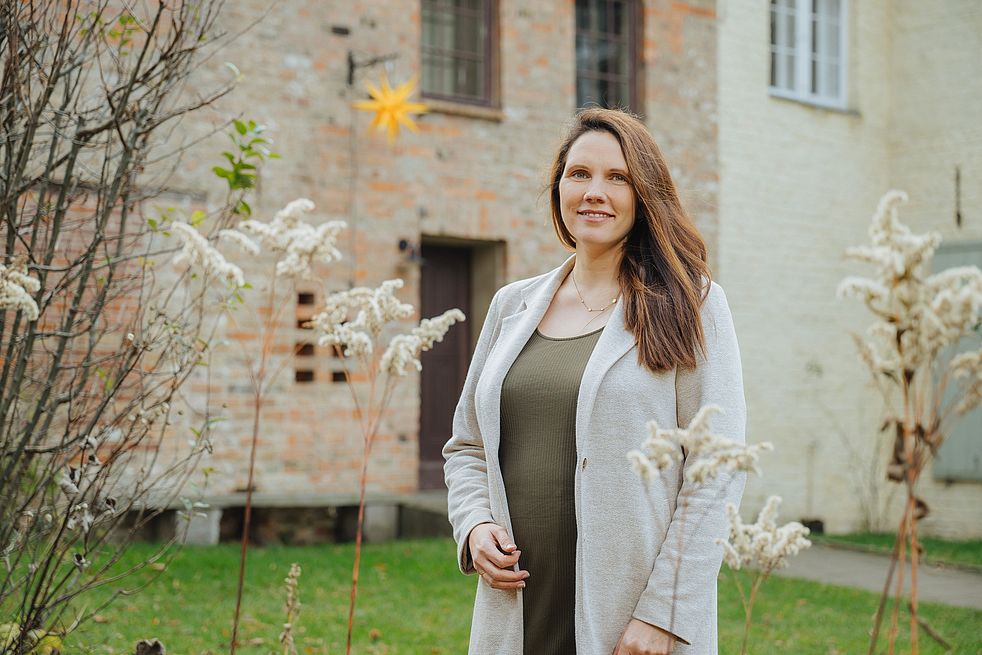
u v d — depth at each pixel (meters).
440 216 8.69
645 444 1.82
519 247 9.07
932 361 1.87
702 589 1.98
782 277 10.48
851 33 11.25
